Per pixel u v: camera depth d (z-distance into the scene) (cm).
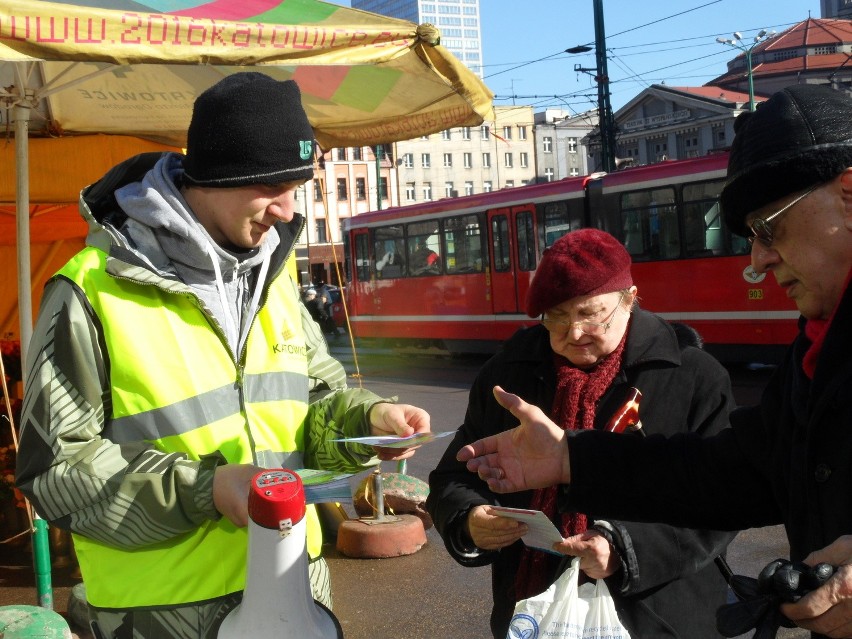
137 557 196
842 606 124
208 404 198
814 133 148
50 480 184
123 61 325
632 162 1684
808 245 151
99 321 191
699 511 186
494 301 1777
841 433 144
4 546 547
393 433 213
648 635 218
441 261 1892
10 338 577
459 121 502
